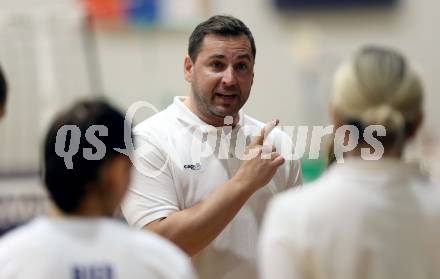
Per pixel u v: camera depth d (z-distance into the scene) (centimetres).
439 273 489
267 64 2198
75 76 1450
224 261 726
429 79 2202
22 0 2030
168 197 720
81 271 453
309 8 2198
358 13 2203
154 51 2136
